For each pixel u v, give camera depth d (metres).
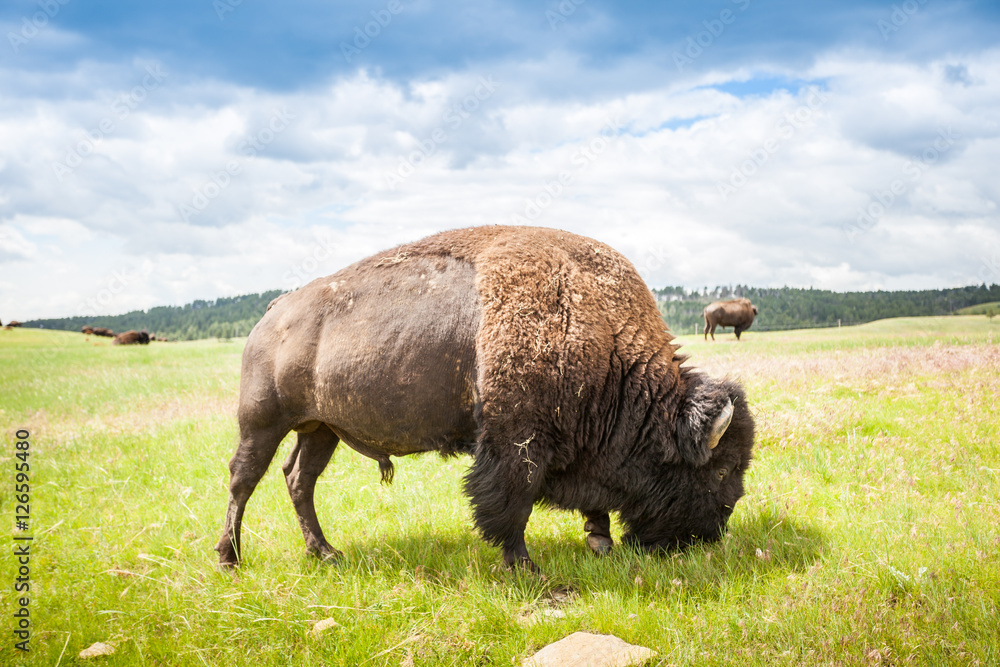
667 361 4.44
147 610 3.96
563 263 4.48
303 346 4.66
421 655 3.29
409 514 5.47
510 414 4.16
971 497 4.96
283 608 3.83
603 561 4.32
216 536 5.32
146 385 16.23
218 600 4.01
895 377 9.12
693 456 4.18
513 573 4.21
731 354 16.95
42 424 11.47
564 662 3.07
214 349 33.47
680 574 4.04
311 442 5.06
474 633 3.46
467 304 4.37
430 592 3.94
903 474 5.41
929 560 3.84
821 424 6.92
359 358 4.46
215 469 7.40
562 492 4.48
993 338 17.11
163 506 6.35
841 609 3.39
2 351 33.81
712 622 3.40
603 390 4.32
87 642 3.68
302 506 4.96
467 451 4.55
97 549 5.18
